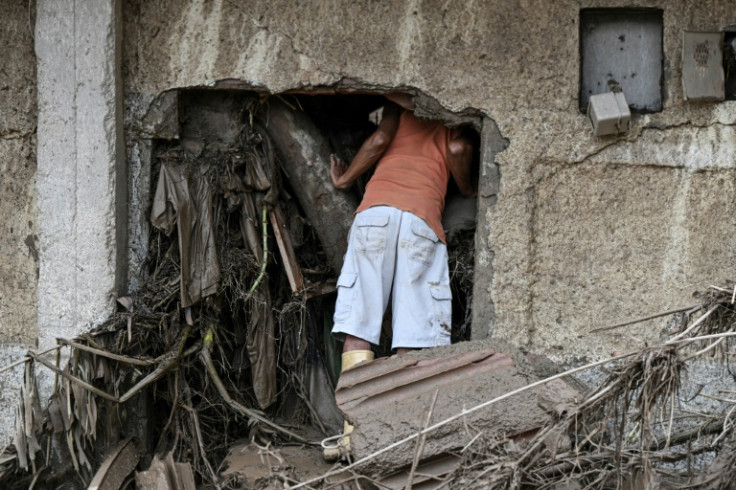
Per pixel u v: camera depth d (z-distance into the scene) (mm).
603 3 5578
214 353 5926
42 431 5398
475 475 4305
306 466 5301
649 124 5586
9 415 5770
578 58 5602
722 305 4449
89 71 5562
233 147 5852
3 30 5719
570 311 5641
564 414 4402
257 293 5828
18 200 5762
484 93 5613
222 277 5742
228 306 5879
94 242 5594
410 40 5641
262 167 5871
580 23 5633
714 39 5547
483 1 5609
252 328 5832
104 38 5547
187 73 5688
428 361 4934
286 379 6035
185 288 5637
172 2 5688
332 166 5953
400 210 5641
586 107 5656
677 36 5586
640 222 5617
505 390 4750
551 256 5645
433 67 5633
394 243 5621
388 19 5645
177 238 5742
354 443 4648
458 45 5621
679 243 5605
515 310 5637
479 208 5688
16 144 5746
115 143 5598
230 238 5836
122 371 5523
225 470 5379
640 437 4316
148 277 5742
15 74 5719
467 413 4301
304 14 5660
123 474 5316
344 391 4871
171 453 5410
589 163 5617
